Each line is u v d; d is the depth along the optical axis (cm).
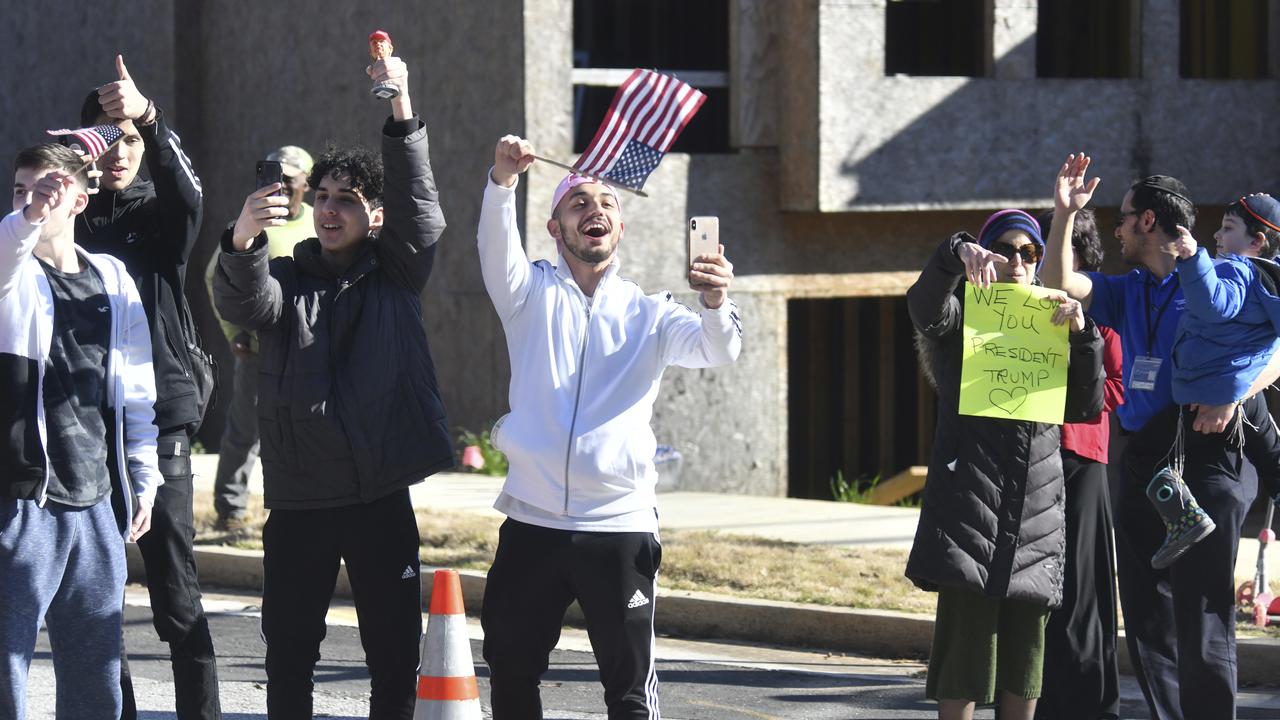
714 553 2675
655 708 1474
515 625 1462
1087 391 1579
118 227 1656
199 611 1647
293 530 1548
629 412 1462
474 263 4056
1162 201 1684
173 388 1636
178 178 1644
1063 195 1675
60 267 1464
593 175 1460
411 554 1572
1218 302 1627
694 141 4466
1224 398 1644
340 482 1535
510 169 1457
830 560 2655
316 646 1576
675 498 3506
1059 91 4294
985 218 4428
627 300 1497
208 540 2869
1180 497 1628
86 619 1462
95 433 1458
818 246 4206
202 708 1636
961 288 1630
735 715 1970
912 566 1584
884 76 4072
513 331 1488
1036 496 1577
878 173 4078
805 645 2359
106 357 1475
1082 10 4884
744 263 4109
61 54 5262
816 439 5303
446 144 4091
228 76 4812
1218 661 1658
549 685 2112
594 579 1445
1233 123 4525
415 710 1541
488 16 3969
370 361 1551
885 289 4303
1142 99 4403
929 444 5403
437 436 1577
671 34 4488
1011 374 1561
